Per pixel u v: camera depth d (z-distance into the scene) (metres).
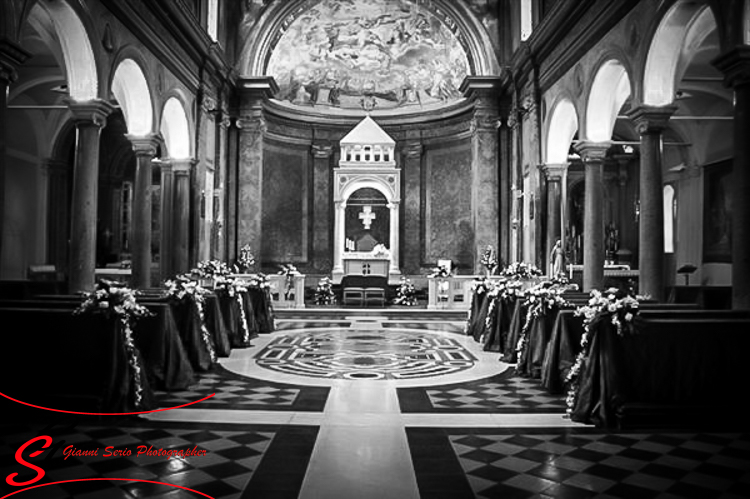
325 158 25.30
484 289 14.20
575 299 10.09
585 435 6.22
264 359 10.77
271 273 24.05
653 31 10.28
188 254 17.34
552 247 16.47
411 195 25.06
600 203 13.77
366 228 24.33
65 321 6.83
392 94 25.55
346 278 22.19
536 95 17.08
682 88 16.70
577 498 4.57
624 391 6.62
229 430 6.28
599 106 13.46
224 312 12.11
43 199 20.55
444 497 4.58
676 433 6.29
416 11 22.42
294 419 6.75
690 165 20.41
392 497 4.57
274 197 24.23
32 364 6.83
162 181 17.20
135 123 14.31
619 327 6.53
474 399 7.82
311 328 15.68
